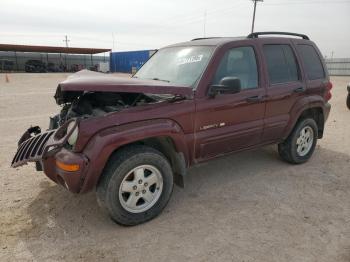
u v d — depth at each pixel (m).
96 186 3.25
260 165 5.17
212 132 3.89
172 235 3.25
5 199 3.95
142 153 3.27
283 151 5.10
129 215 3.33
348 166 5.18
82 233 3.28
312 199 4.02
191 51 4.26
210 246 3.07
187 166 3.81
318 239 3.17
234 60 4.11
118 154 3.21
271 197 4.07
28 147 3.53
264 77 4.40
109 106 3.73
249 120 4.27
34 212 3.66
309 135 5.25
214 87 3.67
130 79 3.51
